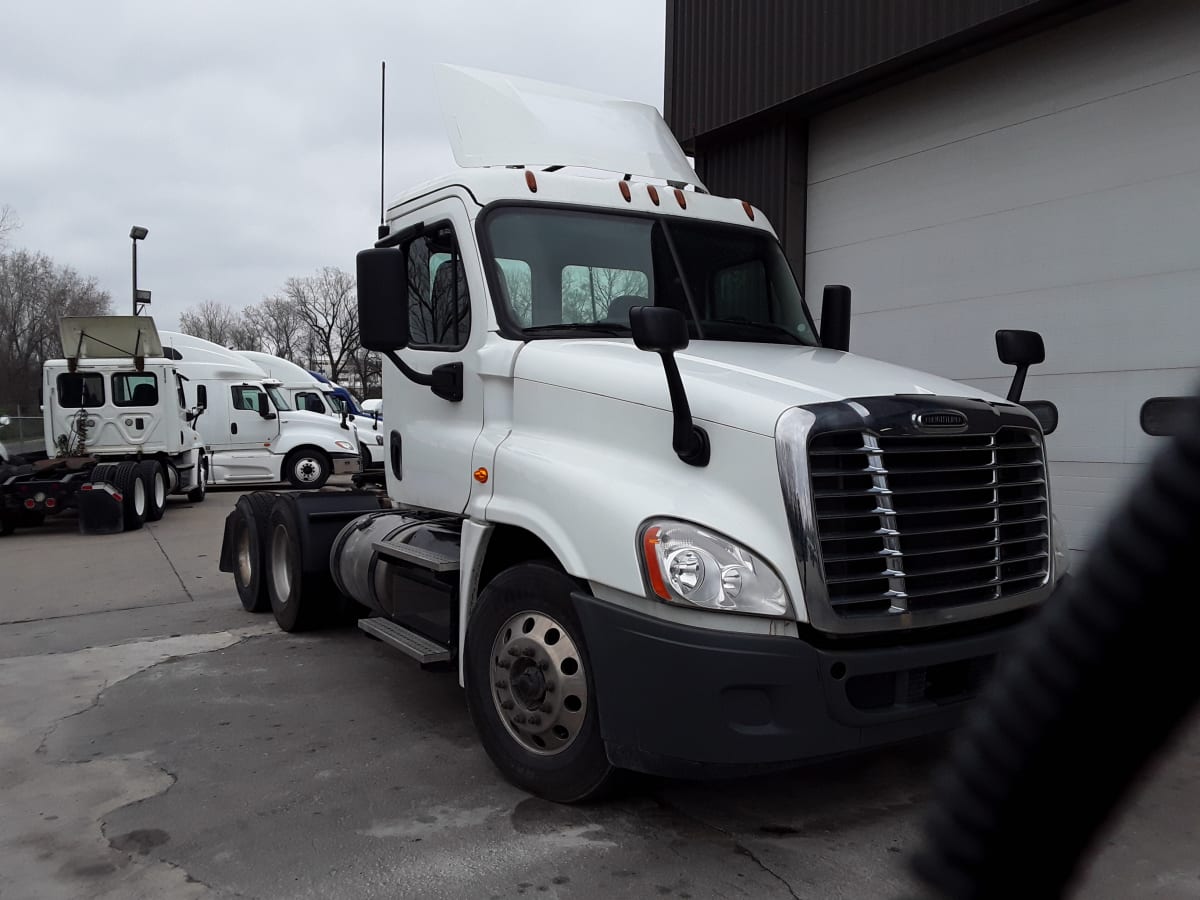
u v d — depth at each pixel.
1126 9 6.41
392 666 5.95
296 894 3.12
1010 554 3.62
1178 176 6.19
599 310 4.52
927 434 3.33
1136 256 6.41
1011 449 3.61
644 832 3.53
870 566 3.27
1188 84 6.13
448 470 4.51
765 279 5.04
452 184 4.61
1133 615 1.30
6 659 6.29
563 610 3.63
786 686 3.08
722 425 3.34
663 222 4.81
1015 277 7.11
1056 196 6.84
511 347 4.20
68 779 4.17
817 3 7.99
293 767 4.25
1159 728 1.39
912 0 7.20
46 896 3.15
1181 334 6.19
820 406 3.26
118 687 5.59
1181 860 3.27
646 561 3.23
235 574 7.87
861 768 4.13
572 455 3.77
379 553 5.15
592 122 5.25
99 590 8.95
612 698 3.33
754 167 9.02
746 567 3.15
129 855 3.43
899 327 8.00
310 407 22.94
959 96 7.46
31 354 58.88
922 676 3.33
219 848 3.47
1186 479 1.22
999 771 1.55
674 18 9.59
